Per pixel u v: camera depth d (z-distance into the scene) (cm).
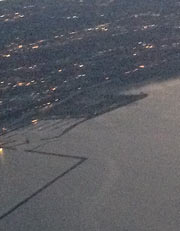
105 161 1783
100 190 1589
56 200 1545
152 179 1644
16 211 1498
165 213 1452
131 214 1456
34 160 1811
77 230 1396
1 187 1631
